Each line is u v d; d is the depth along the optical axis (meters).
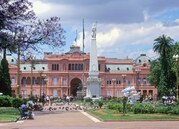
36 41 56.81
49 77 188.25
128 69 194.00
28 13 54.75
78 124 38.50
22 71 186.88
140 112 52.06
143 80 191.00
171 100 82.62
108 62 196.00
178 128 32.97
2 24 53.19
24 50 56.53
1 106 67.38
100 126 35.66
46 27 57.38
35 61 161.38
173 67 113.81
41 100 106.06
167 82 119.69
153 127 33.91
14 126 36.22
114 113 53.59
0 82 90.00
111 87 190.00
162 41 120.88
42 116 52.41
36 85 186.50
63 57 189.25
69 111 67.25
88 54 189.88
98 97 117.06
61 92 187.88
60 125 37.34
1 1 52.53
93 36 124.94
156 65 129.62
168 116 45.38
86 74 187.62
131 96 63.59
